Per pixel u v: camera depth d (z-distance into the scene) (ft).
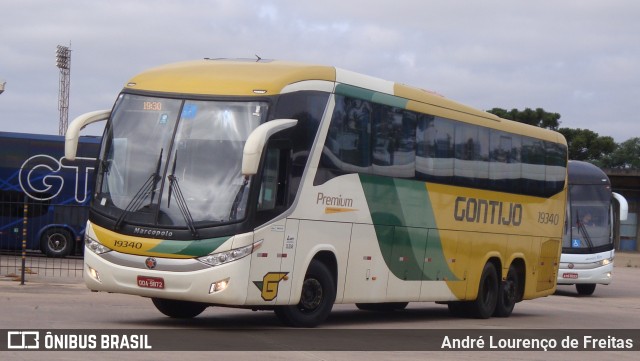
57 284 78.54
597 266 117.50
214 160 50.98
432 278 67.41
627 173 262.26
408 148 64.23
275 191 52.11
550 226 85.71
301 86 54.03
